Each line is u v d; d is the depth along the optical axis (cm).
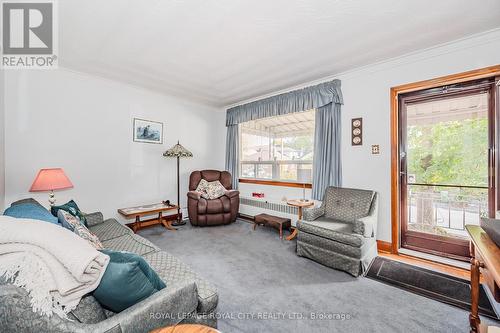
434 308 167
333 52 248
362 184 292
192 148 451
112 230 230
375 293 186
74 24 194
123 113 350
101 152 328
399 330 145
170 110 414
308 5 172
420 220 268
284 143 395
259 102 409
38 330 67
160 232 346
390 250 269
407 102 274
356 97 295
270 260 247
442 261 240
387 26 200
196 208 367
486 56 213
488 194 228
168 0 165
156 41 223
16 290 66
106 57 258
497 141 219
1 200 238
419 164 268
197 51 244
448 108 249
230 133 471
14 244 77
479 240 120
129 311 86
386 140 272
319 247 239
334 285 198
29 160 267
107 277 84
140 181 373
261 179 427
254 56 256
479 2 169
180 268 152
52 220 137
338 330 145
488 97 226
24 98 263
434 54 239
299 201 320
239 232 348
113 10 176
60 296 76
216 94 401
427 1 169
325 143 320
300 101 346
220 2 168
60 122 290
